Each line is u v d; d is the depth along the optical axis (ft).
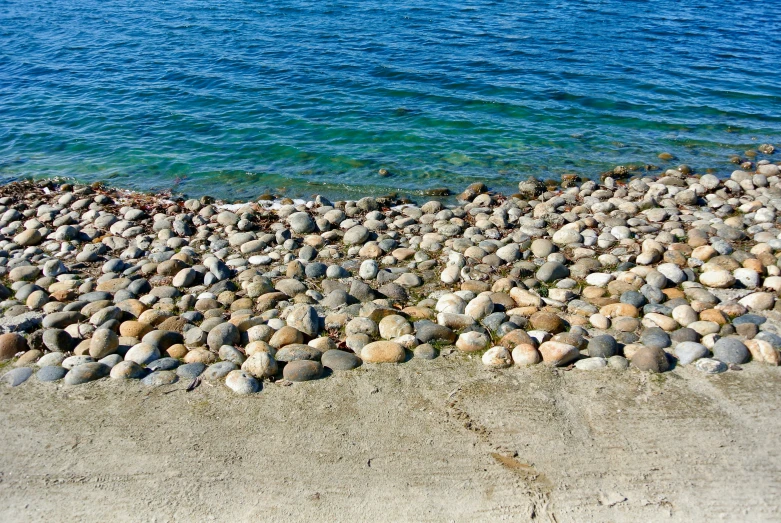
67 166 31.32
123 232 23.18
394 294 17.85
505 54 47.03
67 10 63.52
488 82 41.42
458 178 29.37
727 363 14.14
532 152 32.27
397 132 34.47
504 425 12.66
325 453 12.09
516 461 11.82
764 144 32.63
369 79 41.98
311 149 32.63
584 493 11.14
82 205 25.99
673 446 12.05
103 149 33.17
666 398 13.25
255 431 12.62
